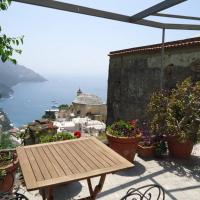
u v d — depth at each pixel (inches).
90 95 2151.8
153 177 188.4
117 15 150.1
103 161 121.8
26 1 125.3
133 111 407.2
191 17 174.9
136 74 399.5
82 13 139.8
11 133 227.1
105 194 162.2
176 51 320.8
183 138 210.7
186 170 202.1
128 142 198.1
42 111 7608.3
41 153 133.0
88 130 1531.7
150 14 140.5
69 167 114.7
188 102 216.8
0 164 148.7
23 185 165.9
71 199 155.3
